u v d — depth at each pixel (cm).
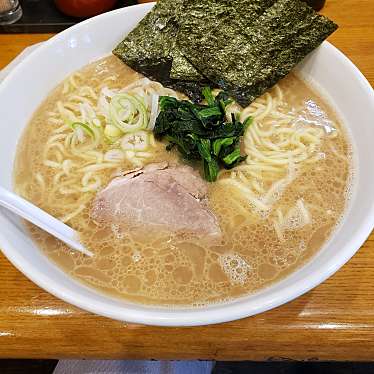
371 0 32
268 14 25
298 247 20
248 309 16
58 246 21
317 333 19
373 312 19
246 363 27
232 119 24
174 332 19
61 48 27
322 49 25
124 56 28
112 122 25
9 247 18
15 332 19
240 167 23
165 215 22
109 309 16
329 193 22
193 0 26
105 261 20
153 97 25
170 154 24
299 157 24
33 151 25
